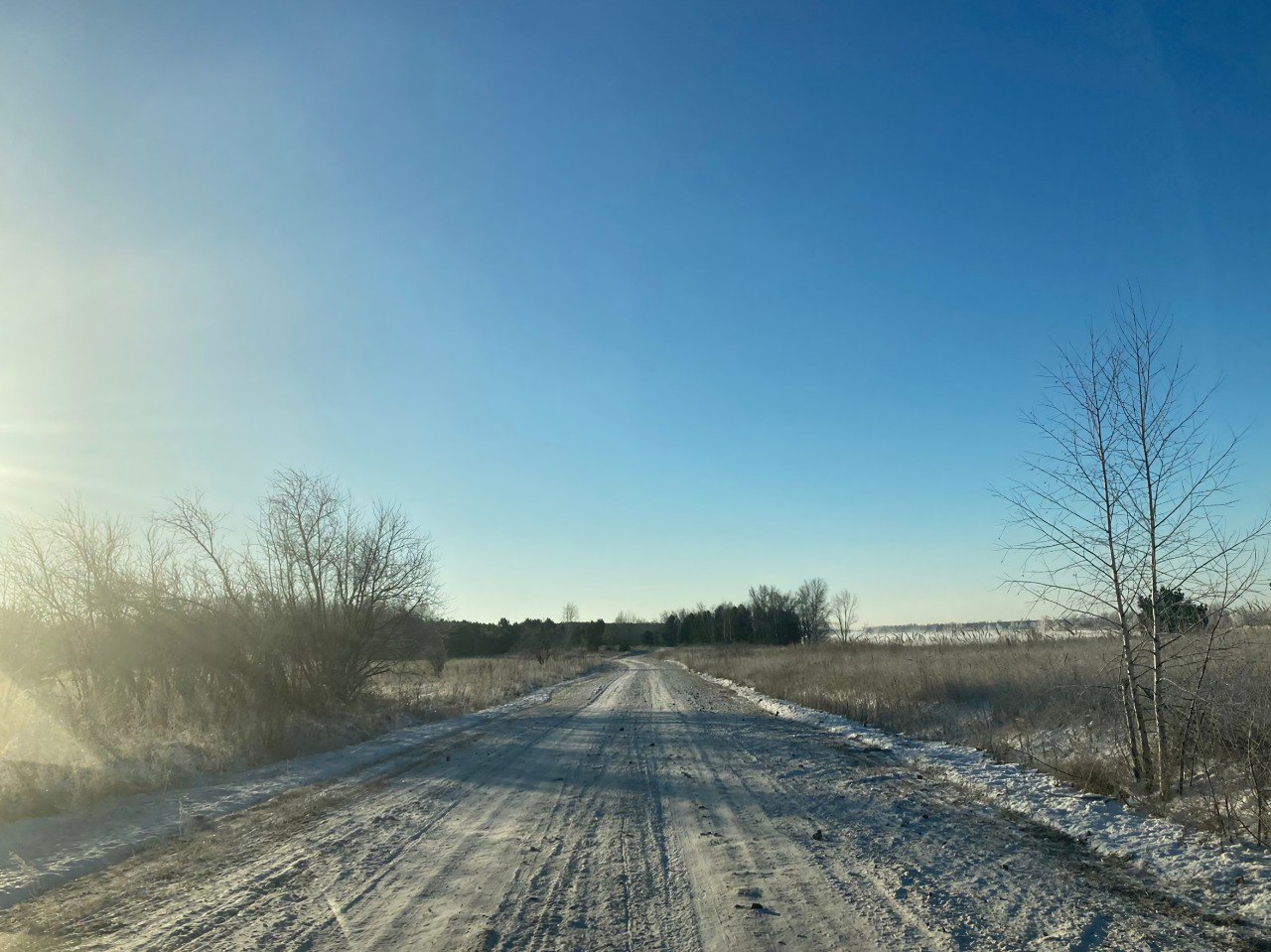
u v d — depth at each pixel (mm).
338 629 24422
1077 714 15398
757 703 30281
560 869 8109
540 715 26469
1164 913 6613
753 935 6176
